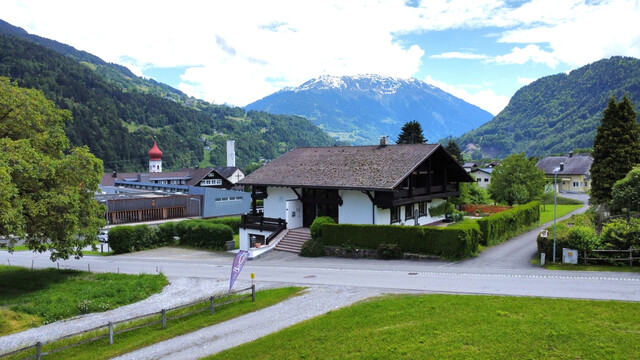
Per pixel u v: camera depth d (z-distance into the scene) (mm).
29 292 28250
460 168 44344
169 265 36906
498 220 36438
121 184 101188
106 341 18938
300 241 37531
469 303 18750
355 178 37125
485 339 15016
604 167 44656
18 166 24641
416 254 31094
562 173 98938
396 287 23125
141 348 17938
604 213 40938
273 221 40750
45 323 22688
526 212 43562
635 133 43844
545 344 14383
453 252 29906
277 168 44281
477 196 62375
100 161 32562
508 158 61000
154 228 49469
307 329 17609
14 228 25328
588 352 13711
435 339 15383
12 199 24594
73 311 24328
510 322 16219
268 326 19078
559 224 32375
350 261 31984
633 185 36594
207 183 106688
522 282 22406
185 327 19891
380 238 32812
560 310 17172
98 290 27391
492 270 25953
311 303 21594
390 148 41750
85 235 32844
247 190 98562
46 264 41375
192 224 48531
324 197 40188
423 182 41844
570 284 21422
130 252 46906
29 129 30203
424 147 39625
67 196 28172
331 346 15852
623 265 24906
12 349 18703
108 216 64500
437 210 45500
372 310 19031
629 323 15500
